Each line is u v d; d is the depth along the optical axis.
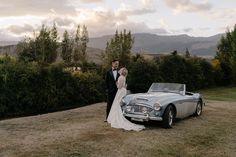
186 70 31.16
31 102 15.27
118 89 10.39
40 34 30.86
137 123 10.95
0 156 6.72
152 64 24.69
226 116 13.66
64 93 17.25
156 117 9.99
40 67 16.16
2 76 14.14
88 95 19.20
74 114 12.79
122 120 10.09
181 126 10.83
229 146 8.36
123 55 37.53
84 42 40.31
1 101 14.02
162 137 9.00
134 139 8.58
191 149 7.92
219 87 39.88
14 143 7.80
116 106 10.16
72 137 8.55
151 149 7.69
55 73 16.86
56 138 8.40
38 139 8.26
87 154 7.05
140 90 24.02
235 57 41.22
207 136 9.41
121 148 7.64
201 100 13.54
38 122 10.77
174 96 11.12
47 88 16.20
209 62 37.81
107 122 10.91
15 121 10.92
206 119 12.61
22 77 14.91
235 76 41.47
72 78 18.00
